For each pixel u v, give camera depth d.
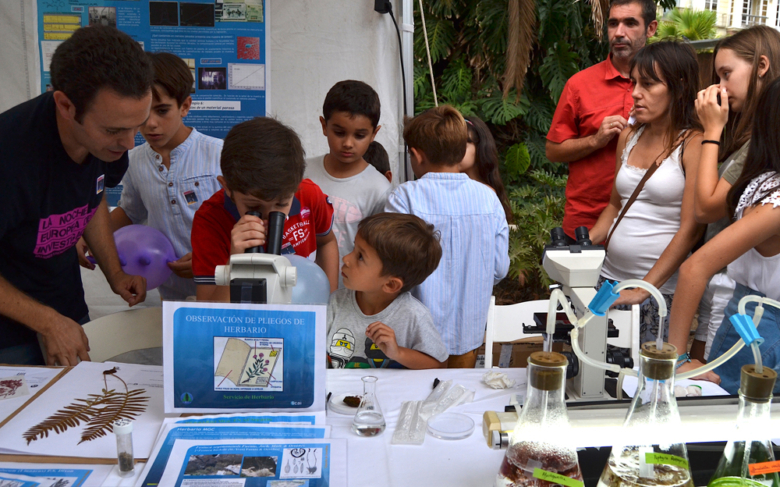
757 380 0.73
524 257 4.33
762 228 1.44
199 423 1.04
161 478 0.88
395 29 2.52
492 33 4.46
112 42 1.26
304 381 1.08
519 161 4.68
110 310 2.70
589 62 4.98
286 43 2.46
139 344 1.72
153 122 1.85
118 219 2.32
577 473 0.73
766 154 1.45
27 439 1.00
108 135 1.33
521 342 2.16
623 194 2.21
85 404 1.14
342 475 0.91
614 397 1.21
